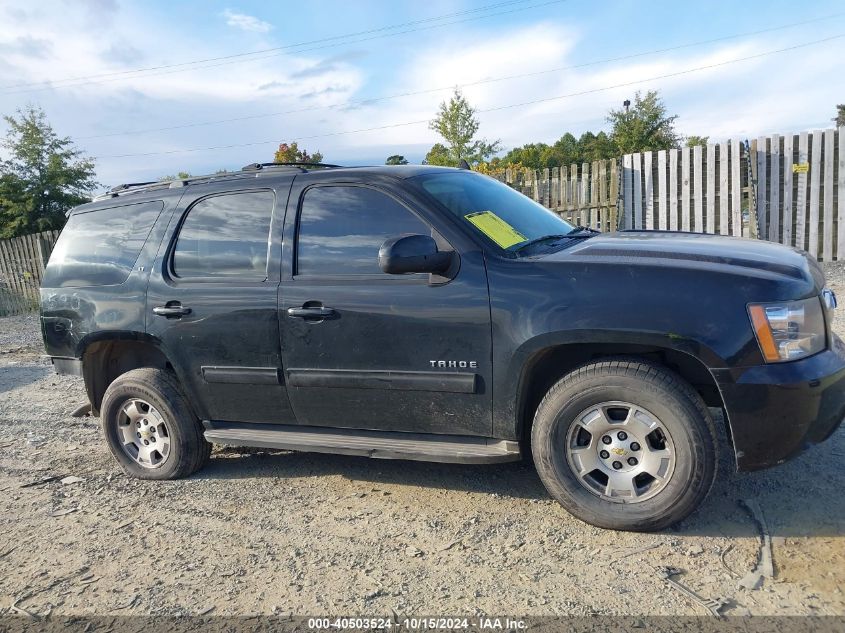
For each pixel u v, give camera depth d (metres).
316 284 3.83
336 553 3.39
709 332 3.05
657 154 12.09
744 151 11.29
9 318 15.44
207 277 4.21
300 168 4.29
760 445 3.10
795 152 10.97
